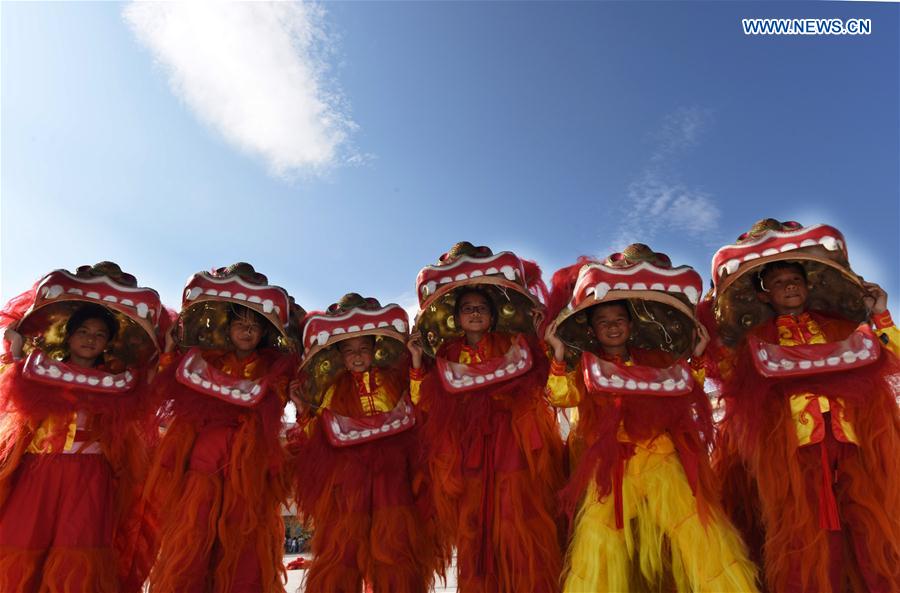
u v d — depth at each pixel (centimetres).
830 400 317
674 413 321
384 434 390
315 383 409
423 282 367
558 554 332
